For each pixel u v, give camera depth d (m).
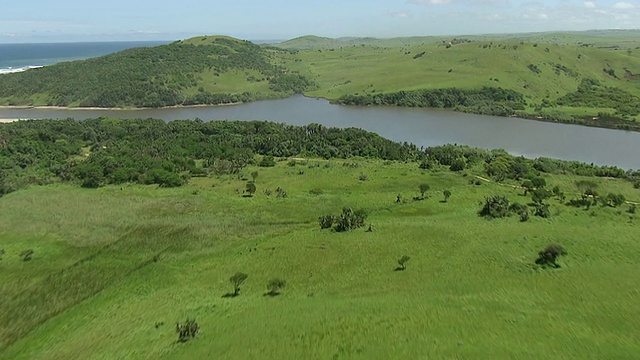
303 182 103.12
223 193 96.00
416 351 37.62
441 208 86.00
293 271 61.47
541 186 96.56
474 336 40.09
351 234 73.38
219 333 44.88
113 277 63.38
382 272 59.19
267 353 39.75
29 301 58.25
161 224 80.31
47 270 65.62
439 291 52.25
